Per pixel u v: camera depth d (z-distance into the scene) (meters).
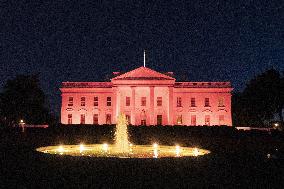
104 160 14.64
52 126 66.25
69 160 14.85
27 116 88.12
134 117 77.62
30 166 14.69
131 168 14.00
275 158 22.14
